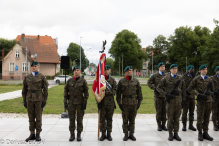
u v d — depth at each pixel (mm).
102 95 5125
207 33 50656
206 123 5523
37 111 5215
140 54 59938
